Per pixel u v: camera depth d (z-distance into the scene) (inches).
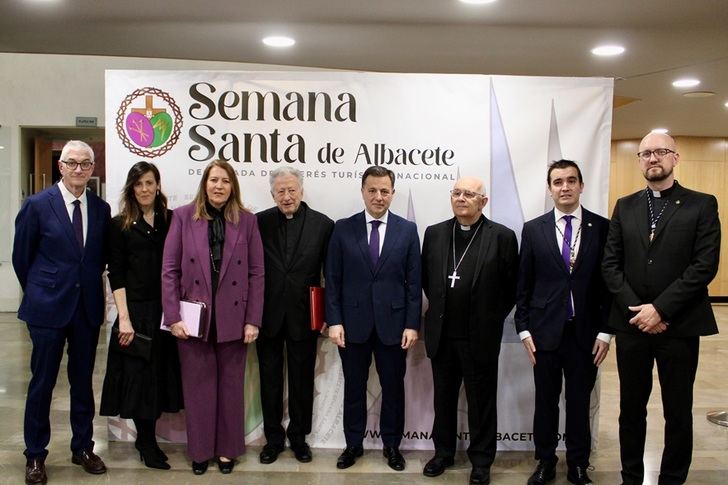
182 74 134.6
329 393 136.9
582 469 117.3
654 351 106.3
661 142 105.0
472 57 192.7
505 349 136.2
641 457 110.5
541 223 116.9
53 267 113.1
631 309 104.2
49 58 298.4
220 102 135.1
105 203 120.3
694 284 100.0
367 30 165.6
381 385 124.7
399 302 121.1
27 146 311.3
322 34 170.6
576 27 160.2
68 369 119.8
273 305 123.1
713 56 190.2
